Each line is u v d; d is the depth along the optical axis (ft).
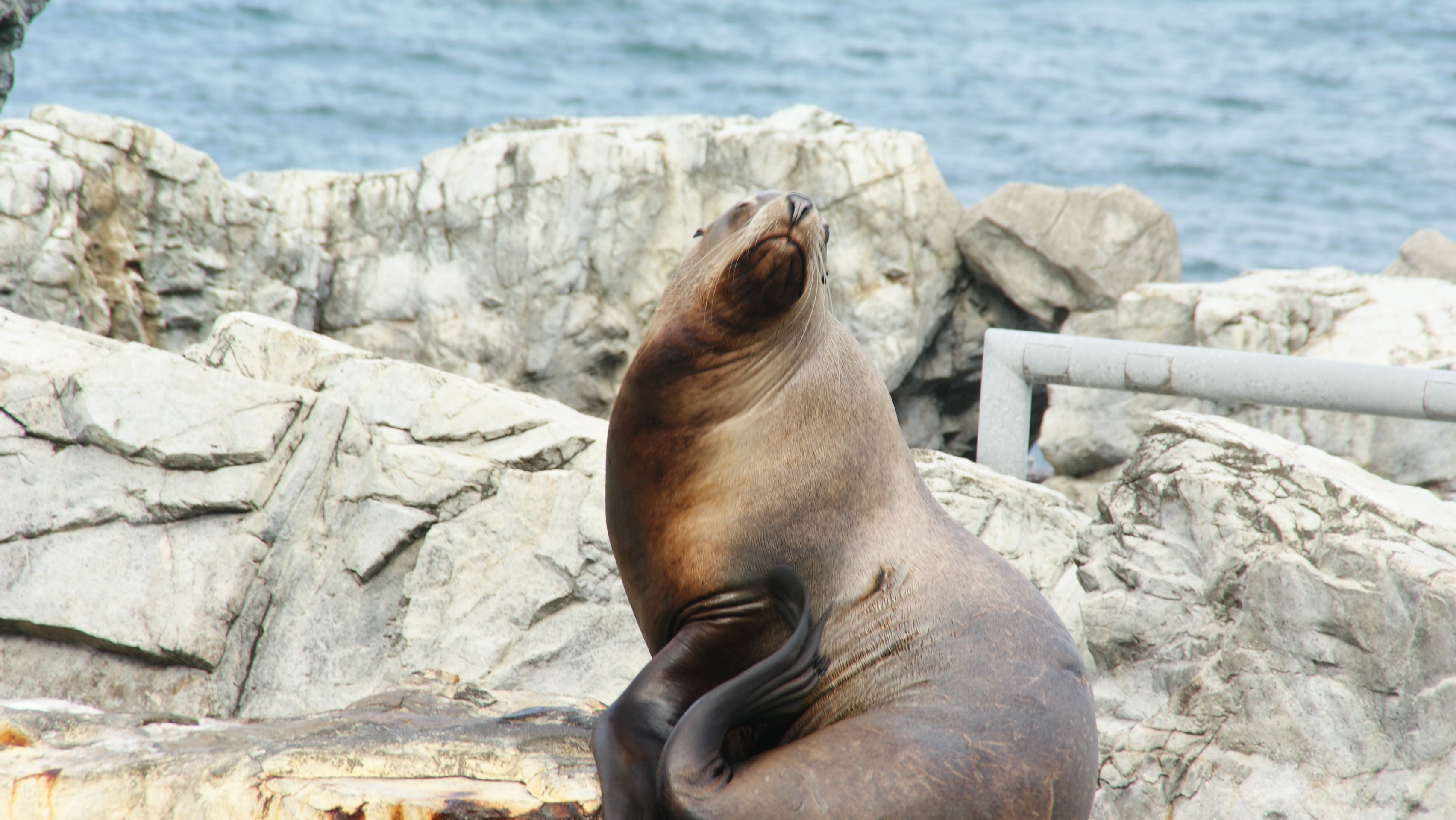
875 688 47.60
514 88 529.45
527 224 143.54
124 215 128.67
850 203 146.30
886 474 51.34
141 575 75.66
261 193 138.62
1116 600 77.51
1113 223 143.64
